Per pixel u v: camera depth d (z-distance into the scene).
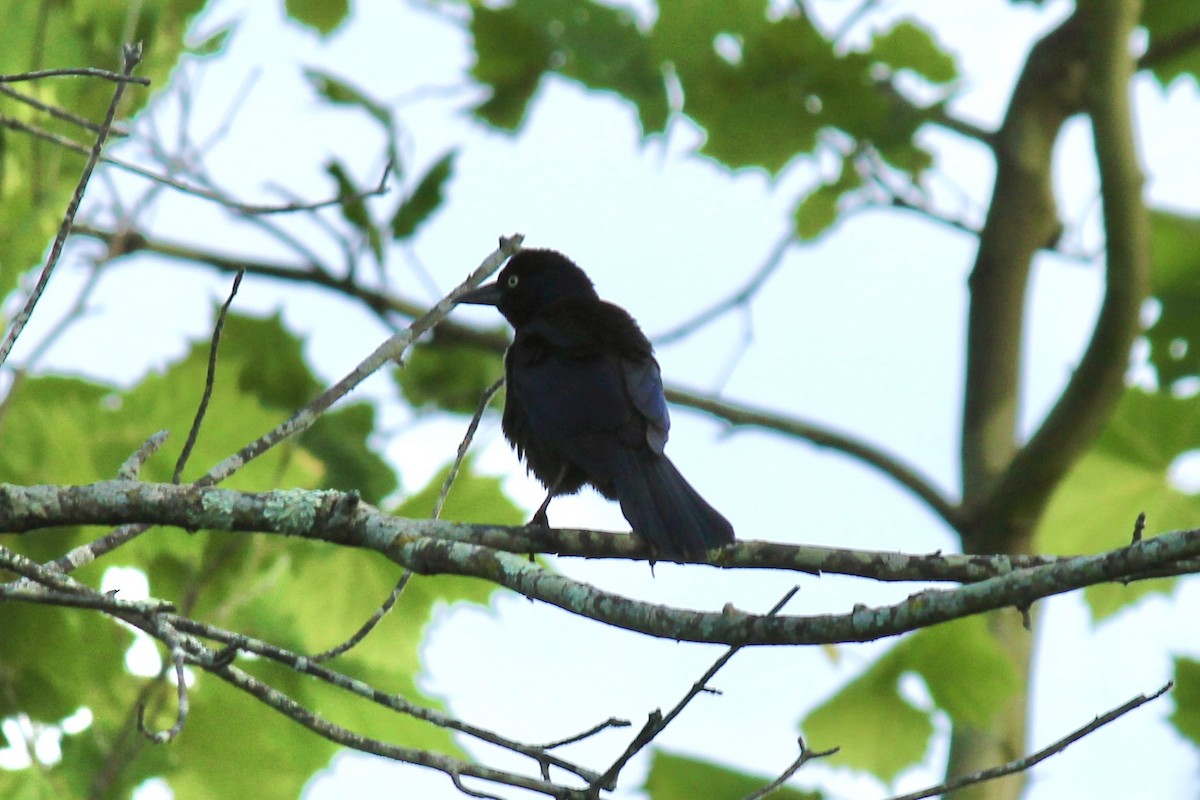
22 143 10.75
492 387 8.13
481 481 11.45
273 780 11.09
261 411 11.70
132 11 11.00
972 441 17.84
